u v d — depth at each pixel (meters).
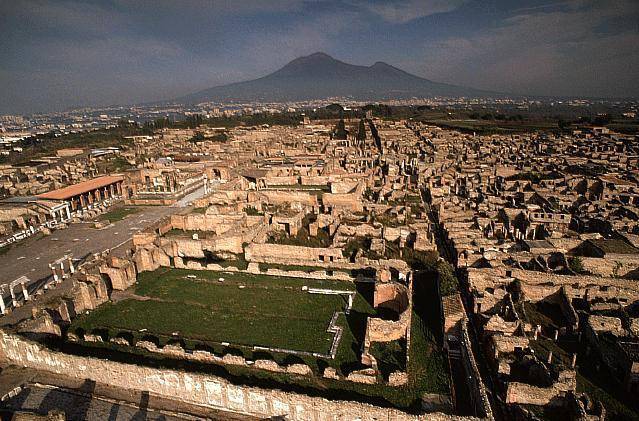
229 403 38.38
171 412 38.34
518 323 45.75
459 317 46.94
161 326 51.69
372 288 60.25
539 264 59.91
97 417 37.59
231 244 74.31
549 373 38.03
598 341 44.03
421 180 124.50
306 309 55.09
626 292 52.28
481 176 123.19
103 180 132.62
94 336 48.28
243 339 48.47
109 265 66.12
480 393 35.81
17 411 38.12
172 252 75.12
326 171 133.25
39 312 51.22
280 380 40.72
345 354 45.22
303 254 70.25
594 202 92.38
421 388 39.78
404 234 77.12
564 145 175.62
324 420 36.09
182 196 125.06
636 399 37.84
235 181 126.75
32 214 101.56
